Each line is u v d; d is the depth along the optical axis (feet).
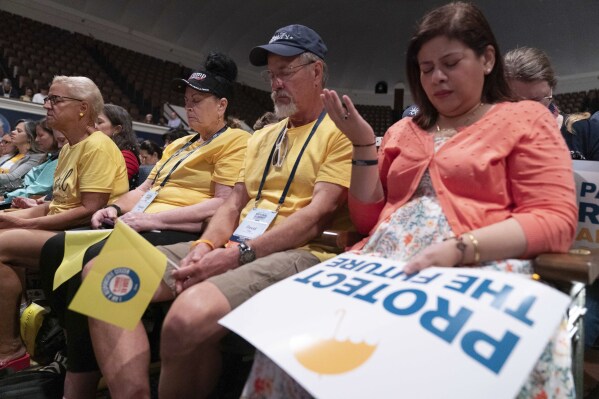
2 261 6.08
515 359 2.41
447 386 2.38
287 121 5.41
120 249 3.54
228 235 5.21
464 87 3.62
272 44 4.98
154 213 6.18
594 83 46.11
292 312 3.02
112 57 39.01
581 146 6.88
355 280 3.24
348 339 2.72
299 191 4.88
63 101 7.10
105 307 3.42
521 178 3.43
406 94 54.54
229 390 4.78
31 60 32.32
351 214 4.32
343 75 55.11
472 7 3.66
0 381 5.42
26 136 13.66
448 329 2.62
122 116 10.03
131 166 9.65
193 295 3.62
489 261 3.19
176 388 3.77
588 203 4.67
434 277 3.00
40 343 6.53
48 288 5.64
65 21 38.40
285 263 4.25
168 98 39.22
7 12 34.55
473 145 3.58
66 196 7.13
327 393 2.46
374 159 4.02
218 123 7.01
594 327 5.15
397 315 2.78
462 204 3.48
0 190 12.34
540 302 2.64
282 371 3.18
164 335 3.59
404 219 3.69
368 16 49.73
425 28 3.64
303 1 47.55
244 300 3.83
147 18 42.86
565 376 2.99
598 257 3.13
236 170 6.58
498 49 3.76
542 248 3.18
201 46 47.85
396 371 2.50
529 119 3.52
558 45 46.21
